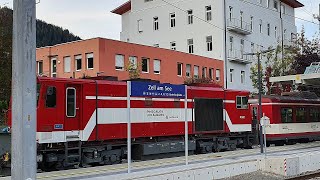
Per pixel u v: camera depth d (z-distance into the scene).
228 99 25.12
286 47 53.62
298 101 31.91
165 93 21.14
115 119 18.95
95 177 13.41
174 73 42.00
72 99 17.55
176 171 14.08
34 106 7.48
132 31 55.53
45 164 16.94
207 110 23.64
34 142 7.46
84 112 17.83
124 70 37.12
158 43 52.91
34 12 7.54
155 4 53.44
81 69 36.59
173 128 21.53
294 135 30.83
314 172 18.17
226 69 48.16
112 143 19.00
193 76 43.44
